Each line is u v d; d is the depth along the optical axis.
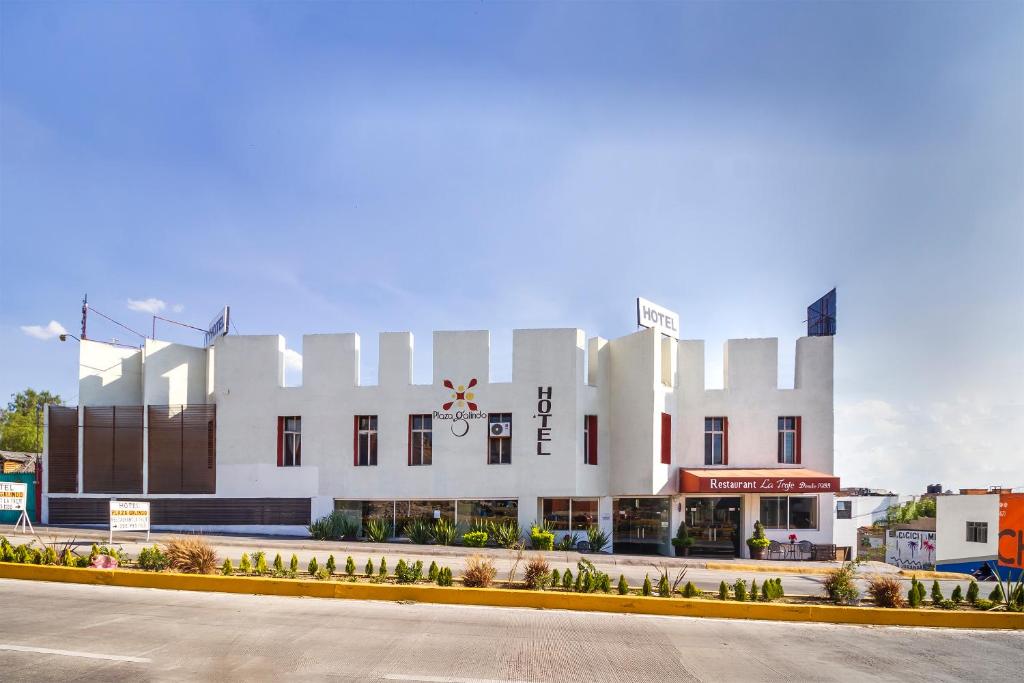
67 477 29.08
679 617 14.39
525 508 27.64
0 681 8.84
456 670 9.98
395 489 28.14
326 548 23.80
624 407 28.69
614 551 28.78
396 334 29.02
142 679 9.09
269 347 29.25
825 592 17.72
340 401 28.80
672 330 30.55
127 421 29.17
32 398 73.81
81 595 14.46
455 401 28.41
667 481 28.20
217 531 28.41
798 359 29.81
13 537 24.02
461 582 16.28
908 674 10.67
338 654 10.54
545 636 12.17
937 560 34.84
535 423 27.94
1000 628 14.19
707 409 29.61
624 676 10.05
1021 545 23.23
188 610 13.30
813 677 10.34
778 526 28.62
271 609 13.62
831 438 29.06
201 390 31.86
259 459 28.70
